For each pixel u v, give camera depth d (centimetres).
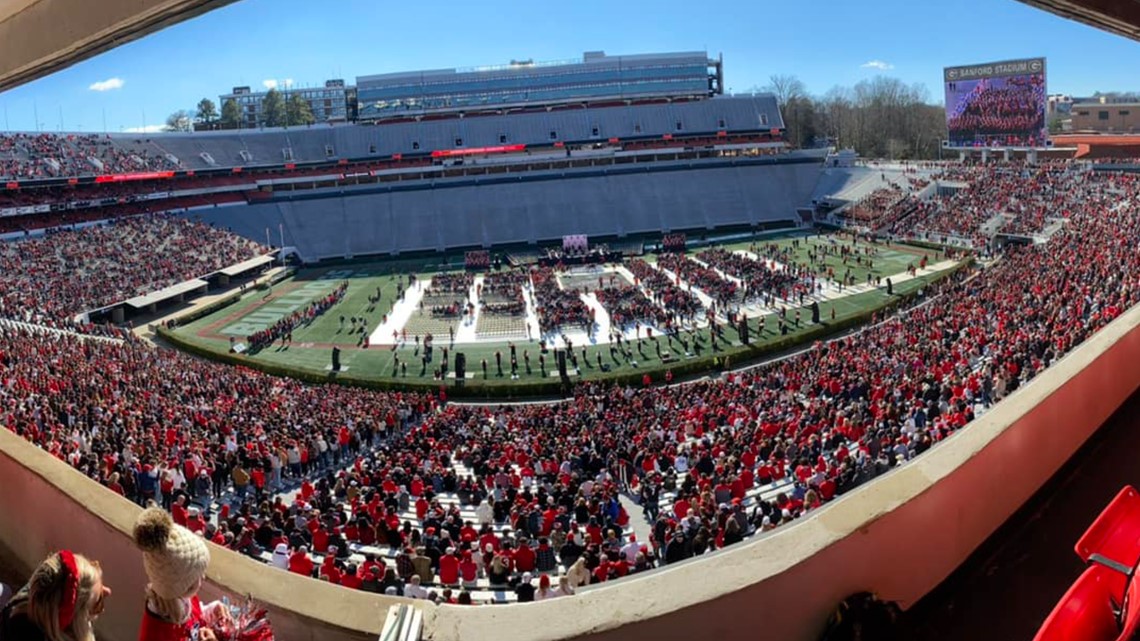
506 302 6153
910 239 7500
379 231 9156
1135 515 408
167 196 8500
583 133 10862
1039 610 480
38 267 5953
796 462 2130
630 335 5088
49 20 586
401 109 11369
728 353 4456
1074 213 6381
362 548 1778
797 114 13325
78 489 523
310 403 3447
